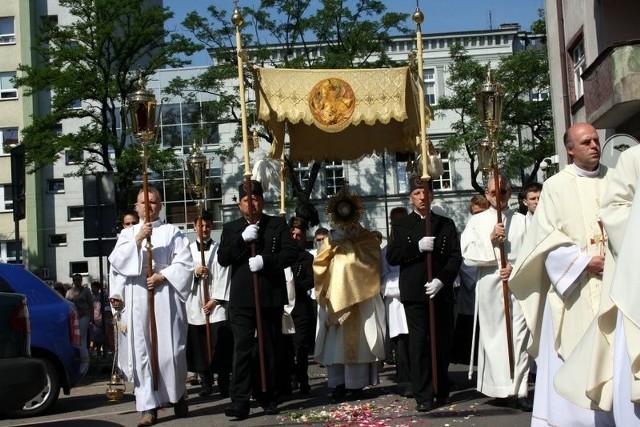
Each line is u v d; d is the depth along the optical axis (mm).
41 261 50094
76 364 11344
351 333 9953
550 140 36125
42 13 50625
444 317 9188
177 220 48938
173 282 9062
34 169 35156
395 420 8383
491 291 9000
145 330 9008
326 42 33875
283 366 10125
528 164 35625
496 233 8742
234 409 8859
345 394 10164
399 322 9953
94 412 10859
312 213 12211
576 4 25188
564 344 6543
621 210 5426
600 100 21516
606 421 6125
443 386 9289
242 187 9312
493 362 8875
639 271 4805
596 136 6848
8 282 11250
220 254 9133
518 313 8828
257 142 12023
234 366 8961
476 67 36188
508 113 36312
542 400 6645
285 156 11930
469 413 8641
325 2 32750
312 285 10211
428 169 10180
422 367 8836
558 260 6531
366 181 46812
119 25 34906
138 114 9336
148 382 8906
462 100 36250
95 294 23703
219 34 34219
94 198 16594
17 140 49875
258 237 9055
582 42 25172
